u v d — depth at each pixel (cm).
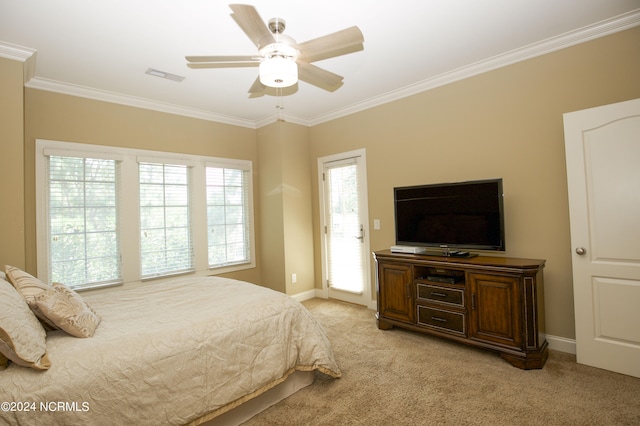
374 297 400
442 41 263
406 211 332
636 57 233
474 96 313
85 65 283
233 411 185
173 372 157
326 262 457
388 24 236
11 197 241
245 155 464
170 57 273
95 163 338
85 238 329
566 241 264
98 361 141
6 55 243
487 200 279
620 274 226
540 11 225
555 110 268
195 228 408
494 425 179
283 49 191
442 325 283
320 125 459
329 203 453
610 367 230
